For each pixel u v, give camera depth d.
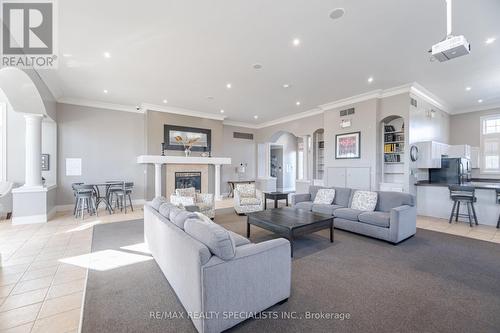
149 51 3.73
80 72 4.52
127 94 5.92
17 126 5.58
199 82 5.08
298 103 6.74
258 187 9.81
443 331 1.71
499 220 4.54
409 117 5.35
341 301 2.09
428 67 4.35
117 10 2.76
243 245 1.98
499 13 2.81
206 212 5.02
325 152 6.93
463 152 6.09
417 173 5.79
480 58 3.99
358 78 4.89
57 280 2.49
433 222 4.99
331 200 4.85
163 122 7.24
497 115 6.63
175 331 1.71
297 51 3.75
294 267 2.79
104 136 6.73
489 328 1.74
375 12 2.80
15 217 4.69
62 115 6.16
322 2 2.63
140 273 2.63
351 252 3.27
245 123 9.67
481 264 2.87
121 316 1.88
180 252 1.95
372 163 5.80
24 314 1.93
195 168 7.81
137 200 7.22
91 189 5.38
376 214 3.86
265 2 2.63
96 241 3.70
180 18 2.92
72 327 1.78
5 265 2.84
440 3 2.65
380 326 1.76
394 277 2.54
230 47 3.62
